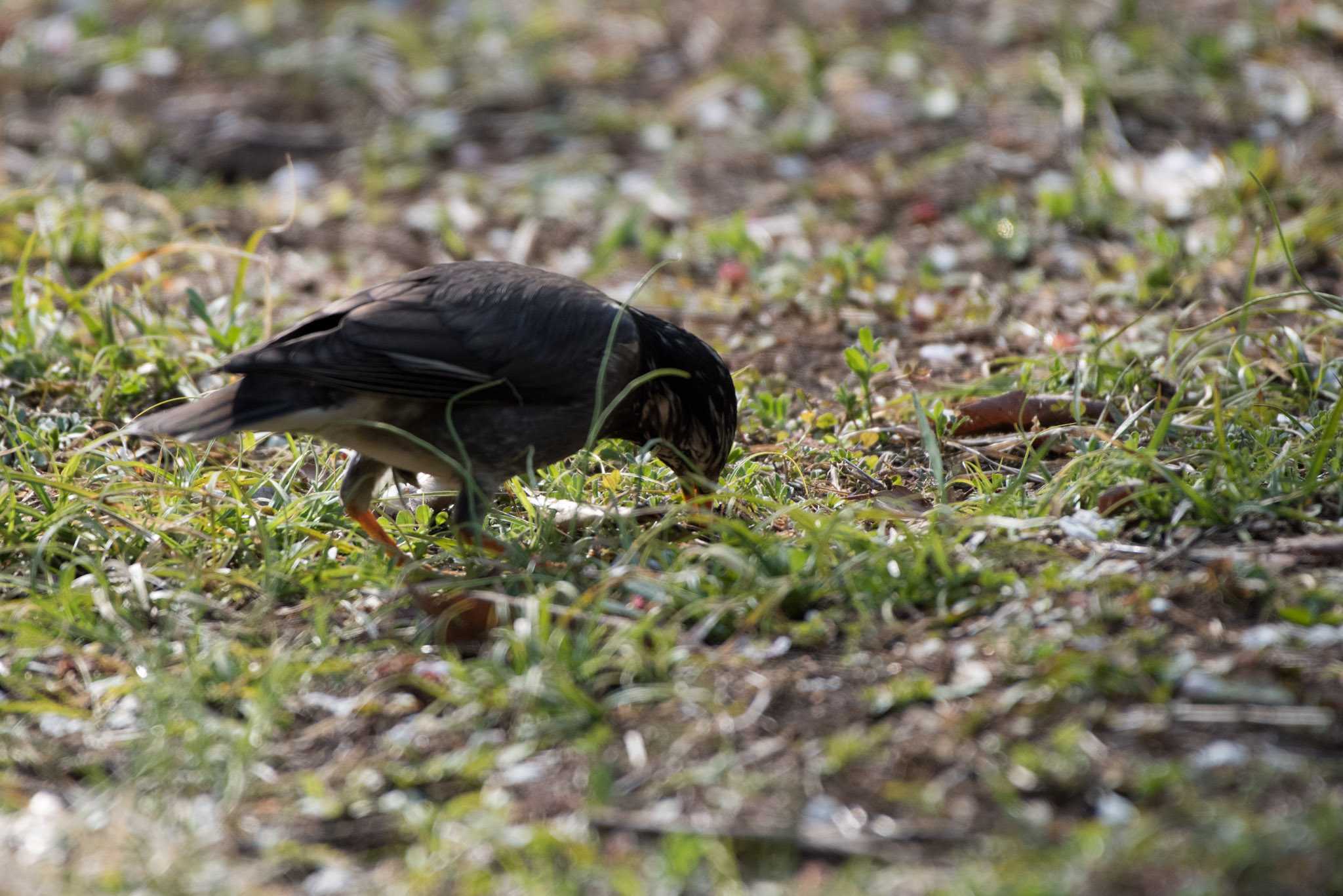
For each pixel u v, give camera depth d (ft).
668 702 24.45
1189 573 27.32
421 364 30.27
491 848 21.12
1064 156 58.23
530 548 31.24
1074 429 34.06
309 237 55.67
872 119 62.95
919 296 47.42
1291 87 61.98
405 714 25.23
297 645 27.48
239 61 71.67
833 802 21.65
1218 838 19.56
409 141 63.93
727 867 20.18
